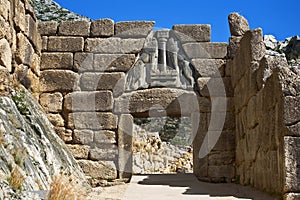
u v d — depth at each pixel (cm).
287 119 966
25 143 980
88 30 1459
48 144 1118
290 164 949
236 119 1406
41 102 1413
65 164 1188
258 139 1160
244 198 1077
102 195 1180
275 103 1030
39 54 1430
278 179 998
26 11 1294
